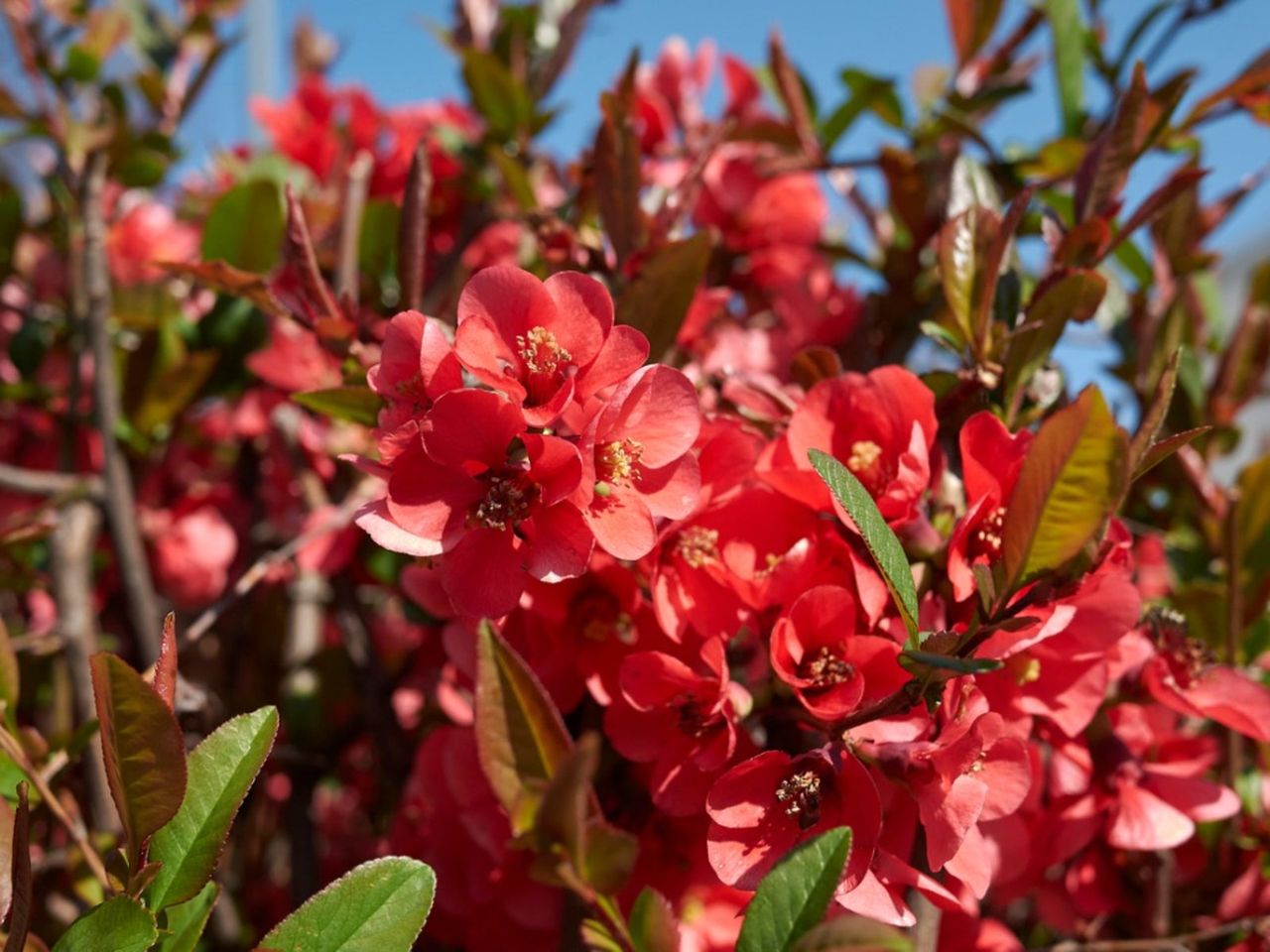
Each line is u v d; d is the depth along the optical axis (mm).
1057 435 222
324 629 625
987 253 330
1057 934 416
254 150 642
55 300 579
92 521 452
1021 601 234
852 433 286
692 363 365
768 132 501
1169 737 349
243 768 235
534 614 302
